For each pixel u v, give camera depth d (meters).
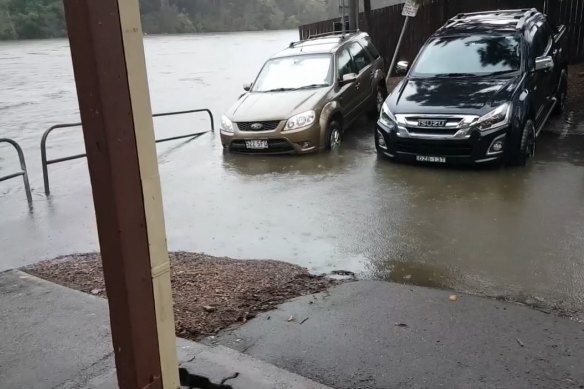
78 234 6.32
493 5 15.51
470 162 7.30
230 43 50.59
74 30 1.91
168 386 2.37
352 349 3.43
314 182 7.53
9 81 25.42
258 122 8.88
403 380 3.09
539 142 8.57
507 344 3.45
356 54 10.79
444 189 6.85
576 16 14.29
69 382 3.15
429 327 3.69
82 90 1.96
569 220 5.65
